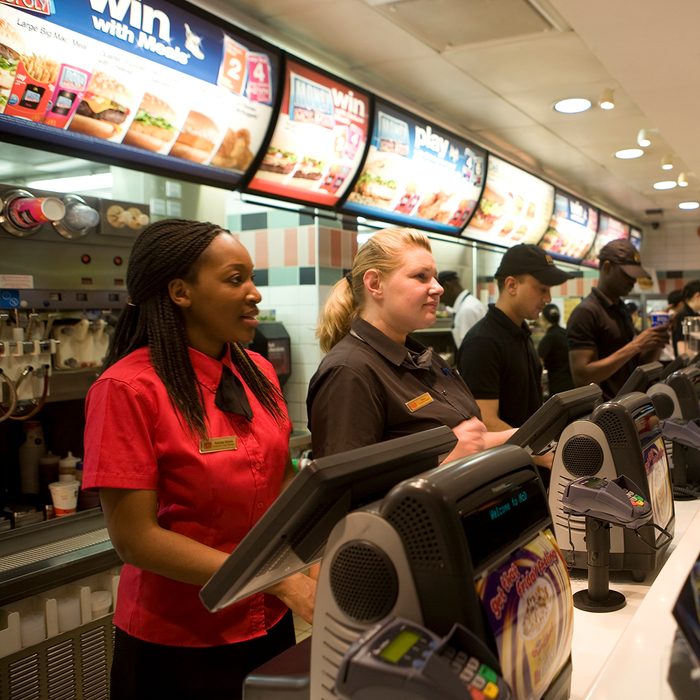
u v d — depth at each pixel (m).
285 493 0.95
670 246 11.11
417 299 1.88
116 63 2.59
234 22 3.15
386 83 4.23
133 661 1.49
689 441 2.52
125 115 2.69
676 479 2.60
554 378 5.11
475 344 2.76
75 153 2.62
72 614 2.53
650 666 1.22
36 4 2.31
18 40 2.29
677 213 9.83
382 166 4.18
